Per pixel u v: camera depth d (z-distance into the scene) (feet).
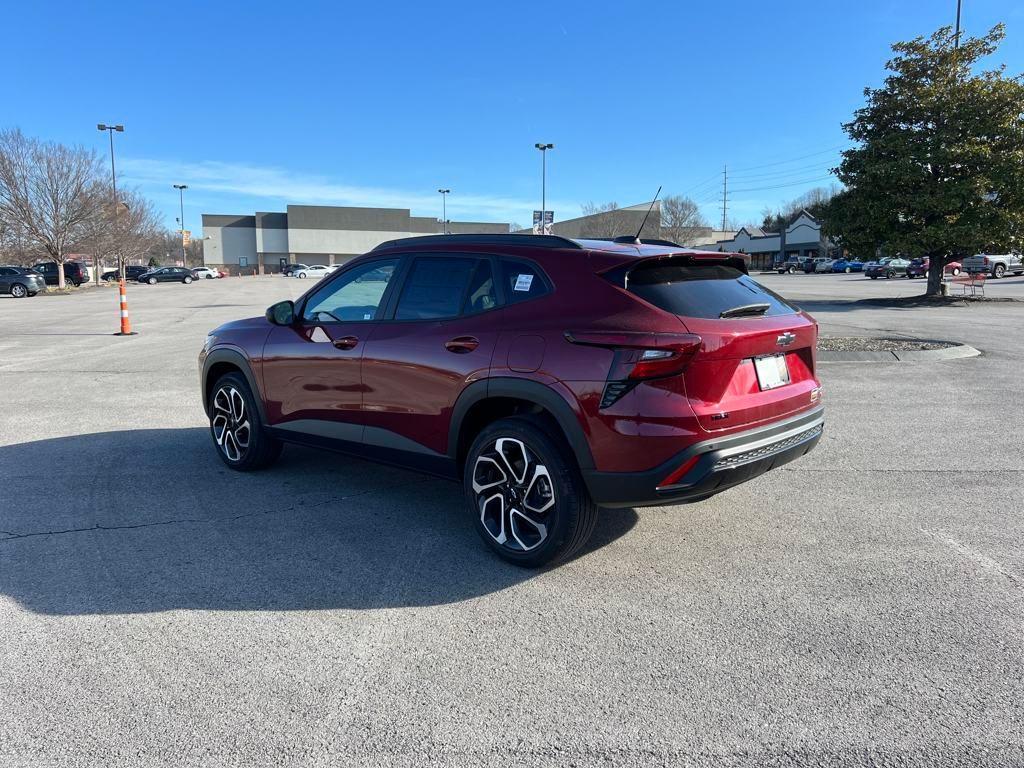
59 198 140.56
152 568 12.77
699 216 247.50
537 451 11.93
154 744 8.12
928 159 68.13
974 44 70.44
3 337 53.01
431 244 14.37
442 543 13.89
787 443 12.50
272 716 8.63
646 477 11.01
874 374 32.81
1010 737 8.16
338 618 11.02
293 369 16.24
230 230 320.70
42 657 9.91
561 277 12.17
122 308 54.85
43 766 7.75
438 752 8.00
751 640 10.34
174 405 27.40
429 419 13.55
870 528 14.61
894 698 8.91
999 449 20.49
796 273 219.41
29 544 13.80
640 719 8.55
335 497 16.57
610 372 11.04
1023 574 12.44
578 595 11.77
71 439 22.16
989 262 142.92
